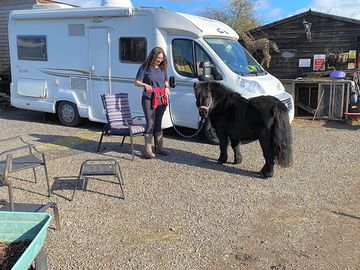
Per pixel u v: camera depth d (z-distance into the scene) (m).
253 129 5.56
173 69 7.79
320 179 5.57
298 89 10.94
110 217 4.32
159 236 3.91
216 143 7.61
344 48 11.97
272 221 4.23
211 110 5.95
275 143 5.30
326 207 4.60
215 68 7.43
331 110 10.19
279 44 12.87
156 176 5.67
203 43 7.53
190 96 7.64
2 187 5.19
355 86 10.50
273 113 5.30
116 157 6.64
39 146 7.39
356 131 8.93
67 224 4.14
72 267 3.37
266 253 3.59
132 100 8.28
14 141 7.83
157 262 3.45
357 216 4.36
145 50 7.94
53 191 5.07
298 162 6.38
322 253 3.59
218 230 4.03
